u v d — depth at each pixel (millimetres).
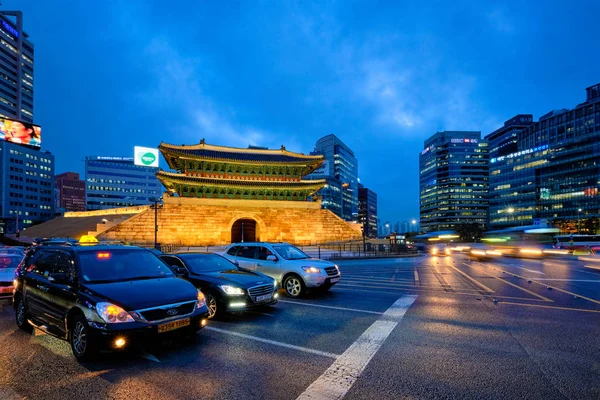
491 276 16797
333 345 6453
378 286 13781
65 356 6039
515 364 5441
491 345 6340
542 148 115750
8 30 119812
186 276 9133
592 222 93688
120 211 58969
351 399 4383
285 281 11688
